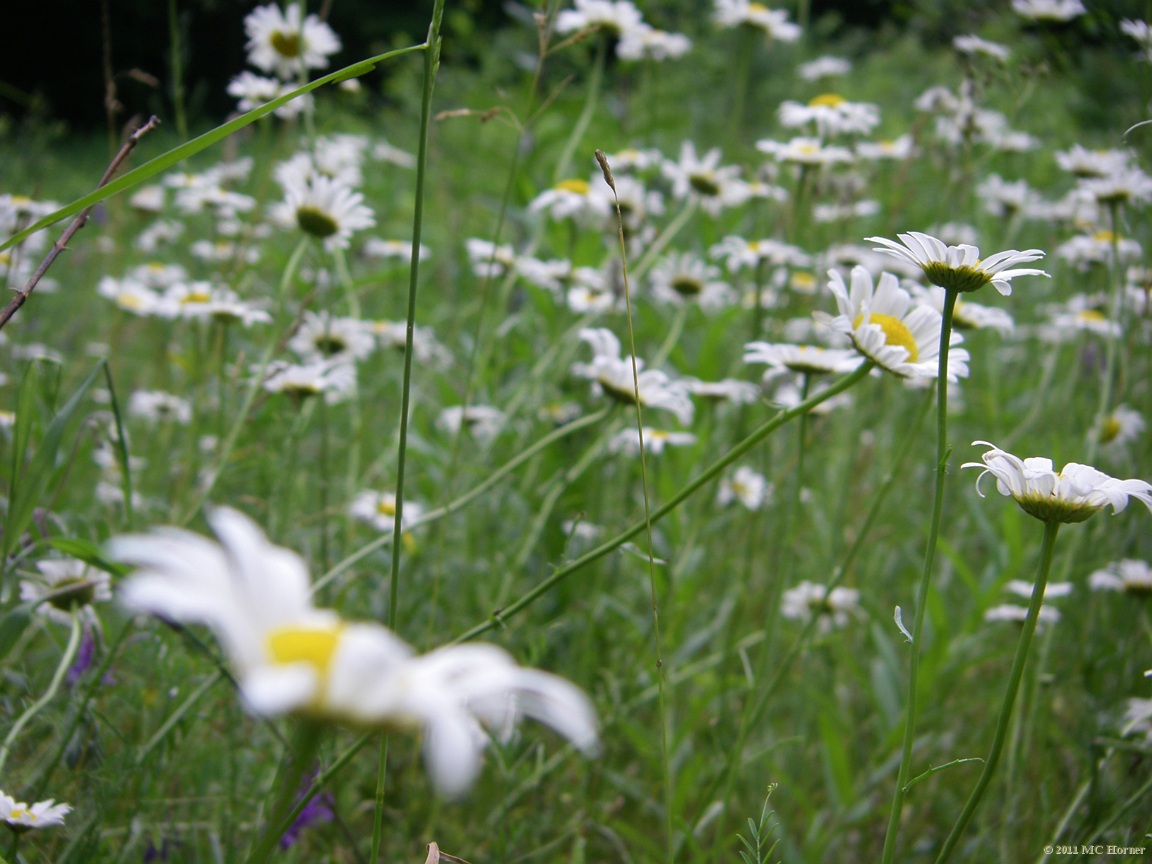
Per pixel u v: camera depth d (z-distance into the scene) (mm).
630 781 1287
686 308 1517
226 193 1554
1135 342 1325
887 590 1464
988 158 1537
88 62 5676
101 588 1114
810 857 1241
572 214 1531
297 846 1178
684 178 1544
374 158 2455
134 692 1142
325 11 1462
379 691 595
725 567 1446
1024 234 2004
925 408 1177
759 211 1629
